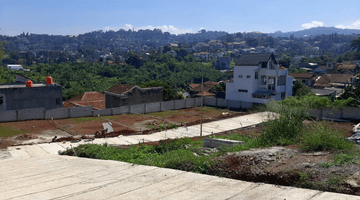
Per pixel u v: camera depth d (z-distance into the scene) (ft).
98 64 460.96
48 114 103.60
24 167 34.94
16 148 59.77
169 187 21.38
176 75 435.94
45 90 117.19
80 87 257.75
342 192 16.80
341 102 103.91
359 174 18.31
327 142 26.55
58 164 36.40
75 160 40.47
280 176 20.36
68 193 20.68
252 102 151.33
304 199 16.29
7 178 26.94
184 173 24.95
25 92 111.96
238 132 82.17
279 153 26.08
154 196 19.47
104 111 118.62
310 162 22.30
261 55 158.30
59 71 350.23
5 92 107.04
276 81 152.66
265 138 34.94
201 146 49.49
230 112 138.51
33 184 23.63
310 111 108.78
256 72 158.92
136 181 23.45
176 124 102.73
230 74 463.42
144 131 88.22
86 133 84.89
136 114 125.29
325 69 407.23
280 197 17.13
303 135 32.60
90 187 22.16
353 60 466.70
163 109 139.95
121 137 77.41
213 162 25.68
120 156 39.75
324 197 16.21
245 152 28.48
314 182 18.53
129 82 344.90
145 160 33.76
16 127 87.40
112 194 20.26
